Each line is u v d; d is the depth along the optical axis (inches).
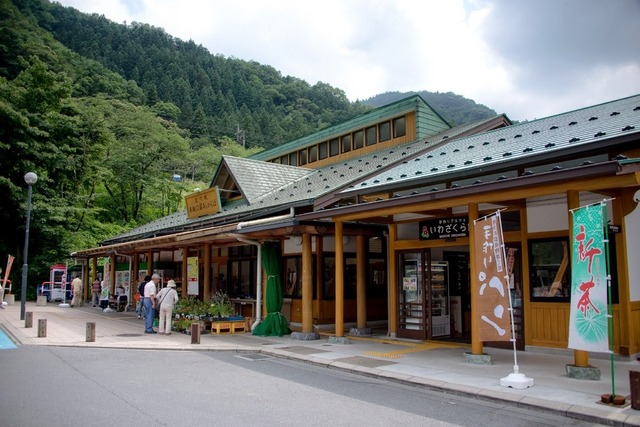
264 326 540.7
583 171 265.0
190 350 443.2
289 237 557.3
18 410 237.8
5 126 1175.0
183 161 1808.6
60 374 327.6
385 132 764.0
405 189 435.8
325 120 4037.9
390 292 508.7
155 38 4293.8
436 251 498.9
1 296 925.2
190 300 618.5
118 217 1686.8
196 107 3481.8
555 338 380.2
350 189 475.8
